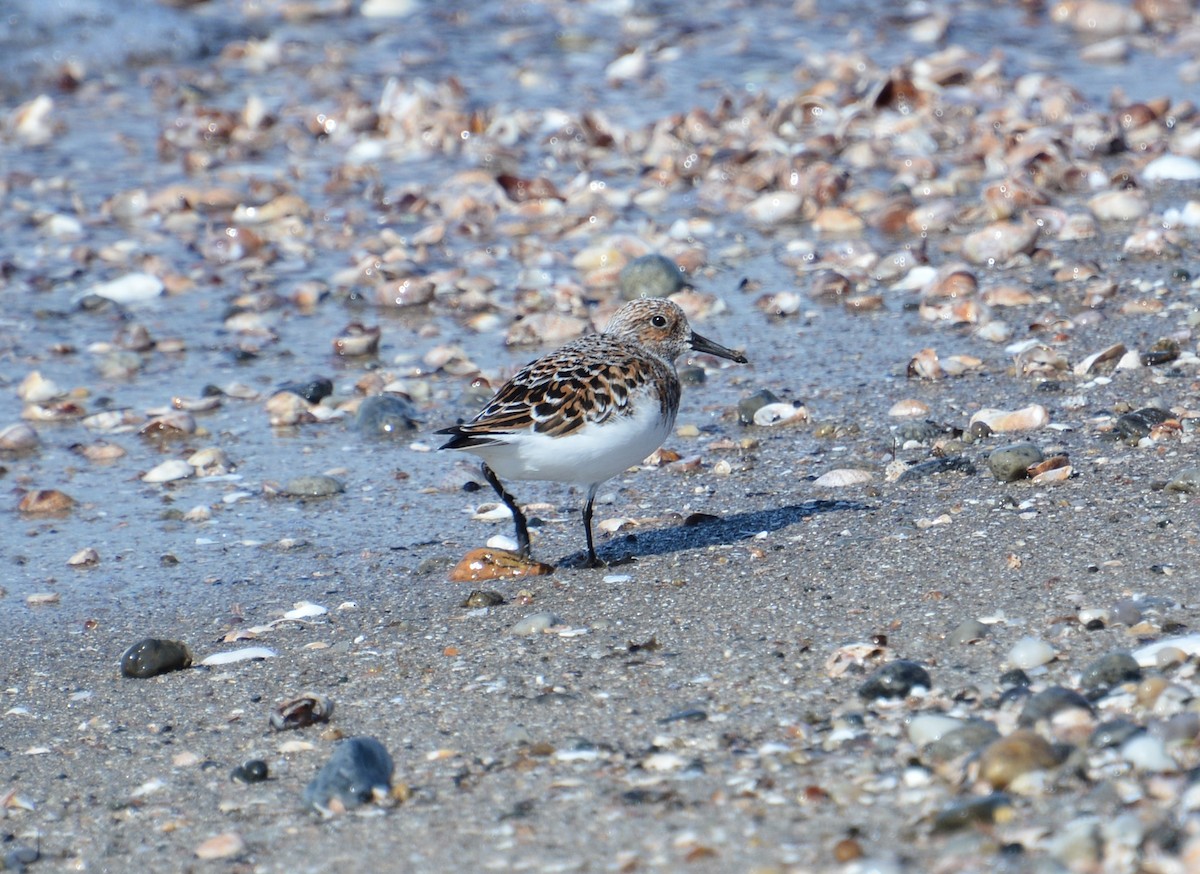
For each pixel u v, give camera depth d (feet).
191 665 30.63
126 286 58.44
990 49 85.66
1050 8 94.58
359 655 29.86
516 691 27.35
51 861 23.54
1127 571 29.55
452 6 101.60
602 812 22.71
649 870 20.95
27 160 75.15
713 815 22.16
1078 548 30.99
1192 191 59.93
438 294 56.59
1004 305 50.19
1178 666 24.90
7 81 86.89
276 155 75.61
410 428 44.93
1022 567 30.32
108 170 73.56
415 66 88.63
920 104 73.97
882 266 55.26
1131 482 34.58
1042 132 66.33
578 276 57.21
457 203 64.75
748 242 60.18
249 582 35.09
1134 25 87.97
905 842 20.85
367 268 58.08
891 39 89.20
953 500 34.91
